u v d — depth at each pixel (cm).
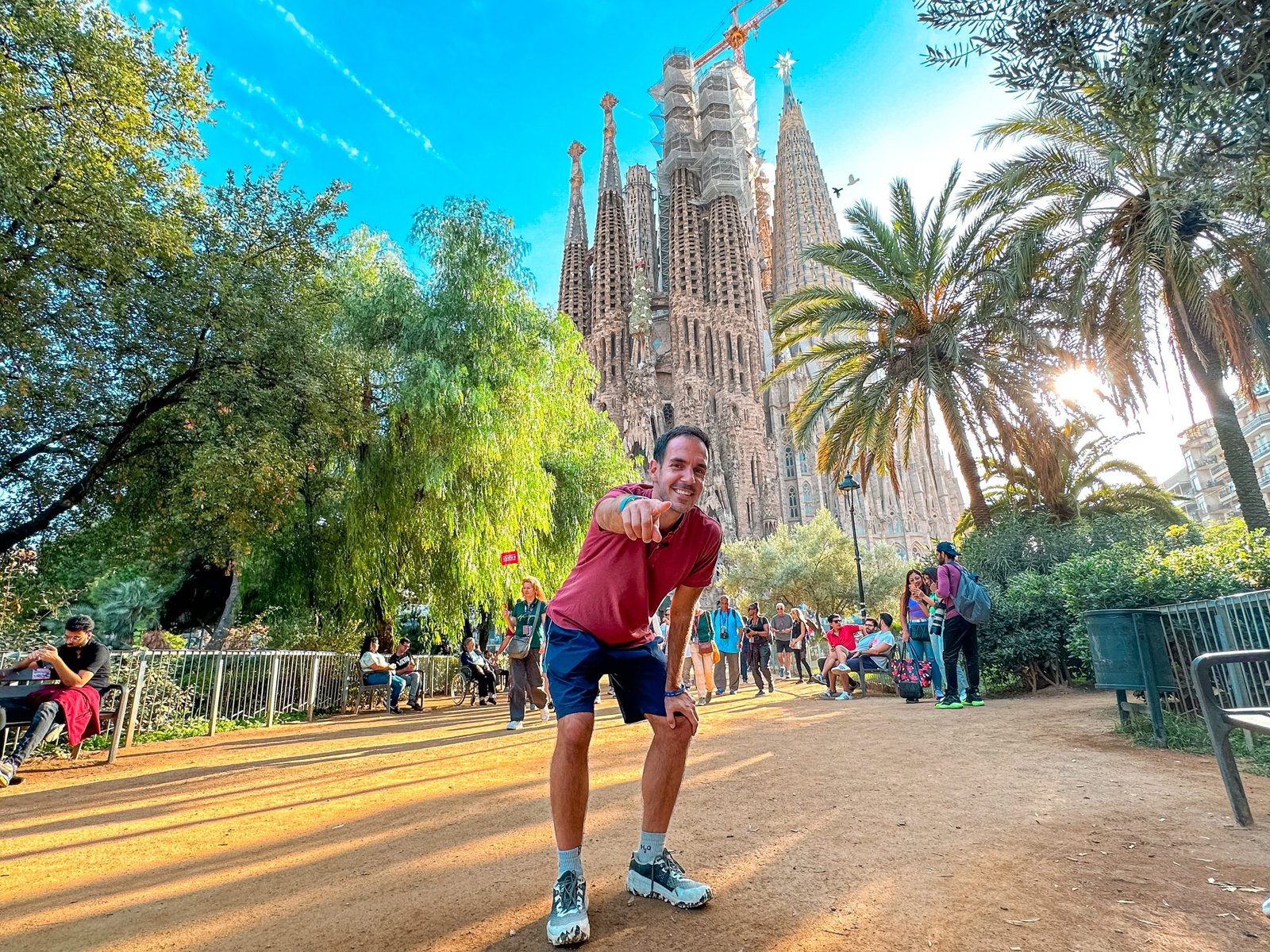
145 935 264
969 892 269
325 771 656
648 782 281
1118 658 607
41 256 1110
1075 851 313
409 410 1661
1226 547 788
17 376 1134
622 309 11125
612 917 256
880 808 402
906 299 1791
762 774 518
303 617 1759
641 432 9756
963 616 911
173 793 589
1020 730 677
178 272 1304
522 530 1836
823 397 2039
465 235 1812
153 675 973
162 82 1363
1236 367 1218
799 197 11450
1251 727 321
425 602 1789
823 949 223
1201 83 411
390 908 277
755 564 5428
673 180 11188
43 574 1560
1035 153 1370
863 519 9562
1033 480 1875
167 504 1417
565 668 273
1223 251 1175
